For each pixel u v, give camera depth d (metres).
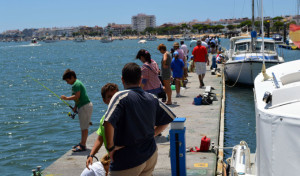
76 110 7.76
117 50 110.25
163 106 3.89
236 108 15.68
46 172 6.53
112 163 3.63
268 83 4.98
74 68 48.38
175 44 15.95
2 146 12.47
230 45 24.67
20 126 15.41
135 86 3.73
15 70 47.75
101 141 4.29
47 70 46.75
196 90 15.64
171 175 5.89
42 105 20.41
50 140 13.12
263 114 3.80
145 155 3.64
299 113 3.61
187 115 11.04
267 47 21.17
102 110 18.39
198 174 6.27
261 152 3.93
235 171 5.29
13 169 10.24
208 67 26.12
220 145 8.54
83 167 6.76
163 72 12.23
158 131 3.96
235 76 21.17
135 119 3.56
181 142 5.68
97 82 32.12
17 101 22.02
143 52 9.34
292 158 3.56
